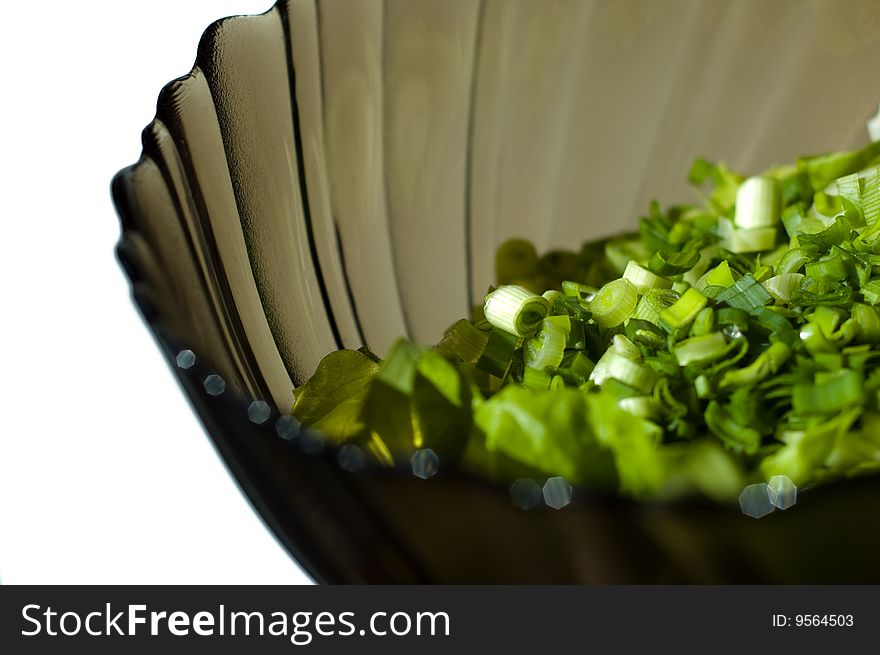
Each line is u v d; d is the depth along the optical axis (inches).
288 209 15.3
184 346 12.8
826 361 13.0
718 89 17.9
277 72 15.6
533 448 12.4
